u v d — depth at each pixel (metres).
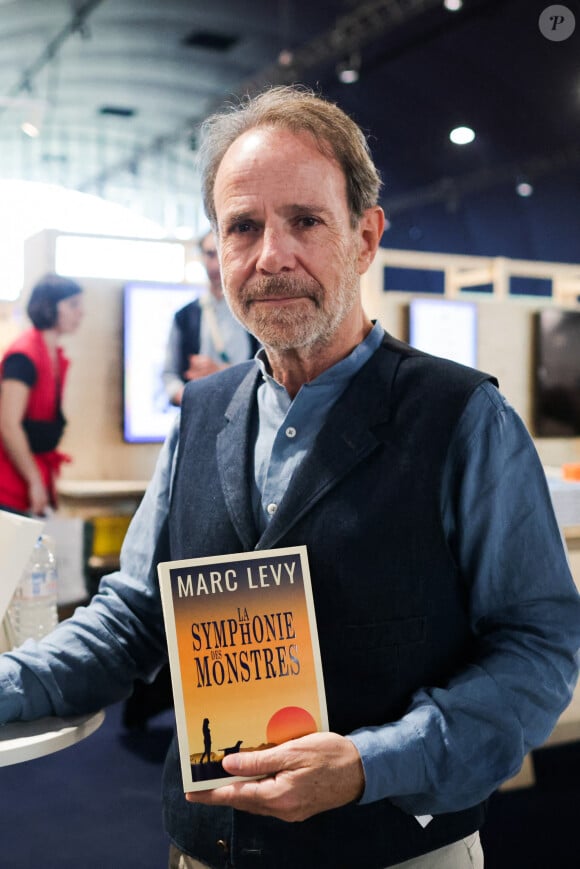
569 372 4.30
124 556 1.25
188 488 1.14
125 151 14.30
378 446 1.03
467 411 1.02
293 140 1.01
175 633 0.96
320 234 1.01
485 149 11.03
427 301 4.05
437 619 1.02
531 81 9.02
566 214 11.23
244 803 0.93
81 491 3.77
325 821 0.99
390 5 8.12
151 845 2.67
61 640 1.17
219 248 1.08
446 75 9.48
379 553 1.00
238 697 0.96
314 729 0.97
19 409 3.79
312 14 8.85
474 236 12.89
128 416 3.98
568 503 2.75
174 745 1.15
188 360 4.03
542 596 1.02
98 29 9.69
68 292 3.87
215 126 1.10
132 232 4.02
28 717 1.13
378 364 1.08
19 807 2.92
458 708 0.97
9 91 11.54
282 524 1.03
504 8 7.70
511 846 2.63
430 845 1.02
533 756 3.17
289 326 1.01
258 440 1.12
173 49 10.27
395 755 0.94
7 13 9.28
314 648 0.98
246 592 0.98
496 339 4.20
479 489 1.01
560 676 1.01
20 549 1.27
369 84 10.27
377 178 1.09
